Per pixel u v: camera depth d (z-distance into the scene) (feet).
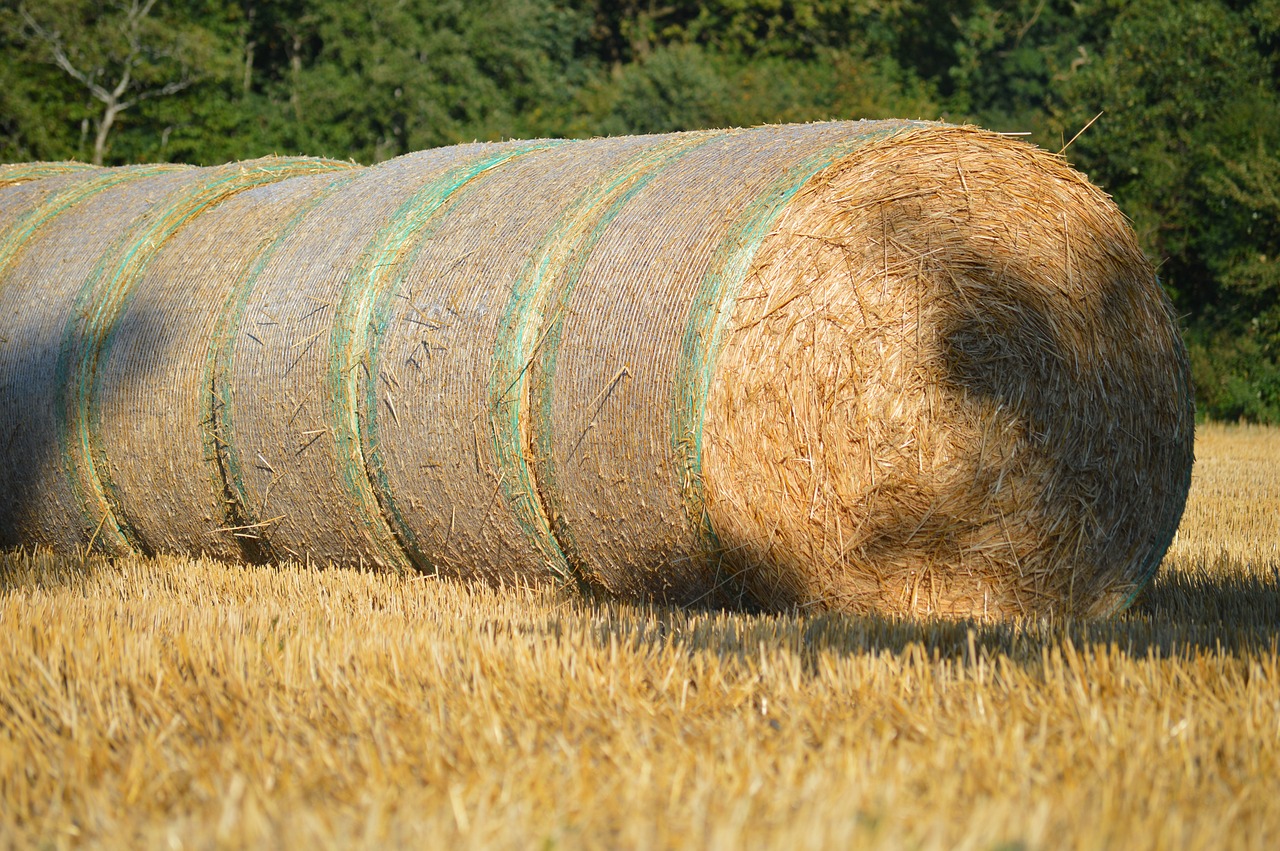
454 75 193.16
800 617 30.60
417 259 37.91
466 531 36.60
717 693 23.53
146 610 32.32
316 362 38.65
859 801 17.62
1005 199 34.12
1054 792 18.35
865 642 27.76
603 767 19.70
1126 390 35.29
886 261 32.55
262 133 182.60
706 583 32.63
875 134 33.58
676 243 32.83
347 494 38.73
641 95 179.32
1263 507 59.93
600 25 226.17
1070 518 34.09
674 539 32.48
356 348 38.09
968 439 32.83
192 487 42.63
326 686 24.25
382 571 39.55
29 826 18.16
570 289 34.17
